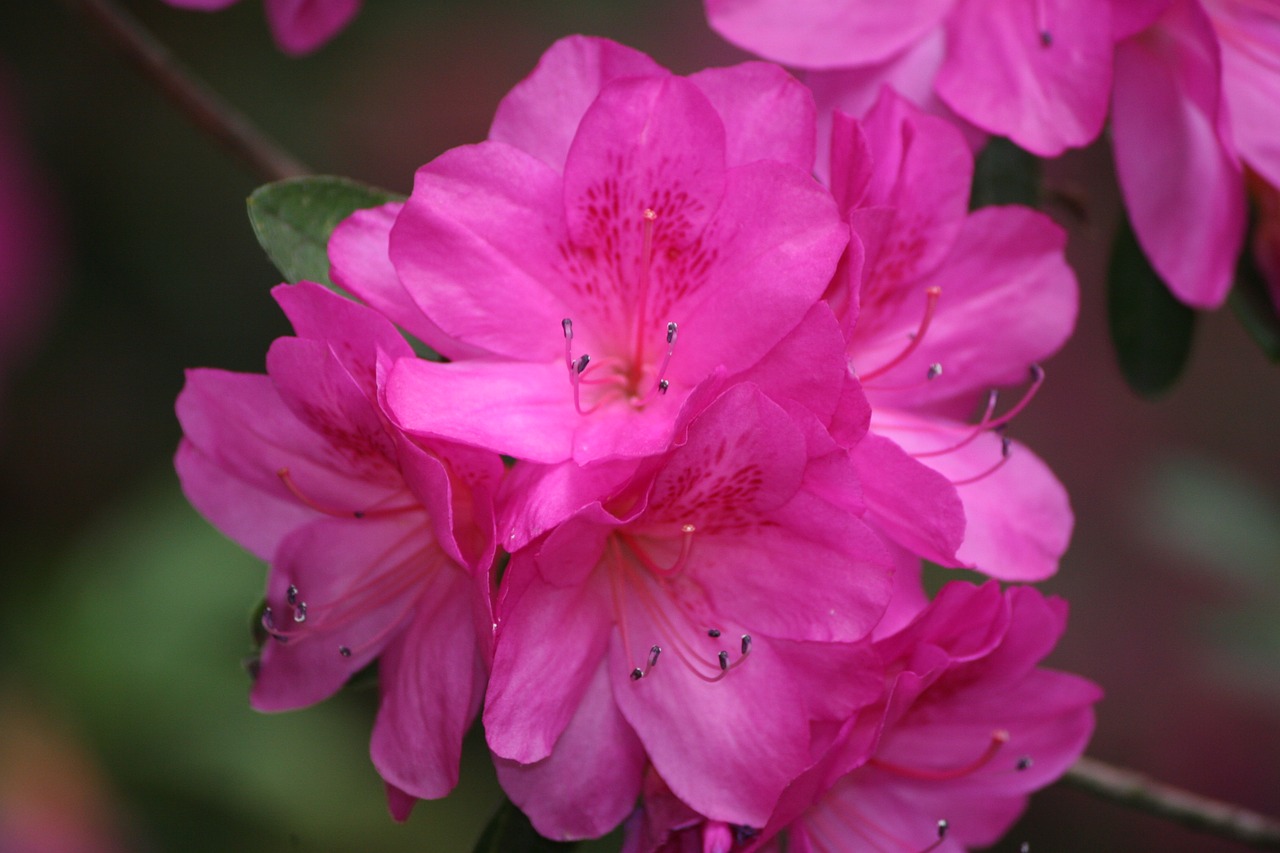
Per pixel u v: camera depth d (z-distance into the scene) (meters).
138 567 0.66
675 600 0.49
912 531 0.49
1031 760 0.51
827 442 0.47
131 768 0.65
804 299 0.48
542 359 0.49
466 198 0.48
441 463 0.47
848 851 0.51
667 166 0.48
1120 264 0.56
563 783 0.49
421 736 0.49
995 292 0.51
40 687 0.65
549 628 0.48
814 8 0.53
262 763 0.64
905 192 0.50
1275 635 0.63
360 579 0.50
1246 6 0.55
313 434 0.50
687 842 0.49
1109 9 0.52
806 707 0.48
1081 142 0.52
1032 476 0.51
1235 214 0.54
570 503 0.47
